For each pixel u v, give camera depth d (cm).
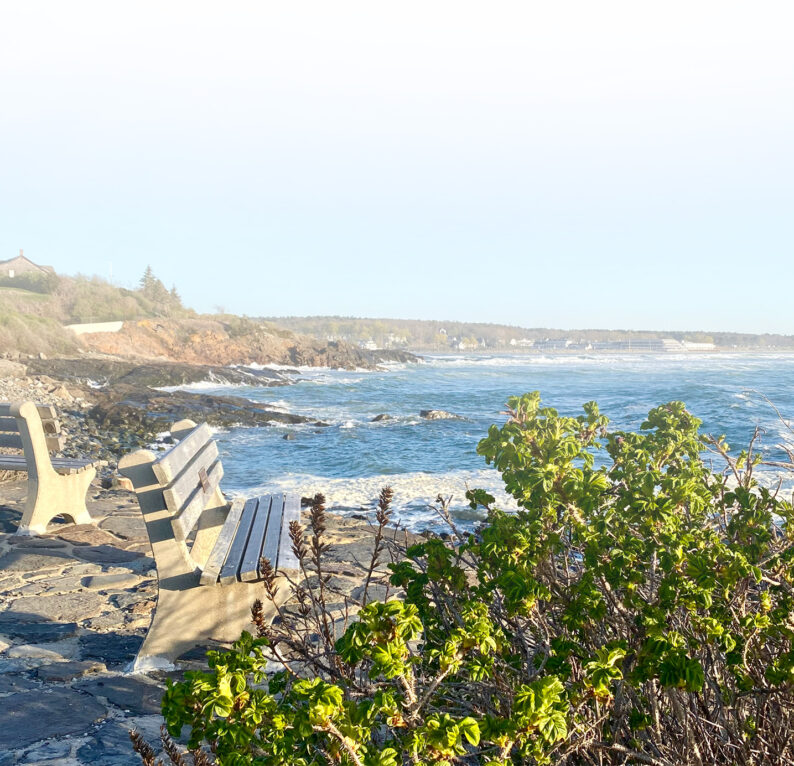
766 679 201
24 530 680
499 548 232
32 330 5841
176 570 409
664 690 218
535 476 240
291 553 439
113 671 400
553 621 254
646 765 199
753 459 315
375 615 165
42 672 394
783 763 198
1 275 11644
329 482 1278
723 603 211
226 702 152
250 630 418
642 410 3272
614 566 221
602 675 175
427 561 241
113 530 709
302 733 144
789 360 13988
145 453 402
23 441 681
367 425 2606
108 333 7438
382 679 218
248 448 2009
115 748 312
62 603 507
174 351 7831
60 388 2941
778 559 233
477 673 177
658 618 200
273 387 5059
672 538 225
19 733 326
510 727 155
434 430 2433
